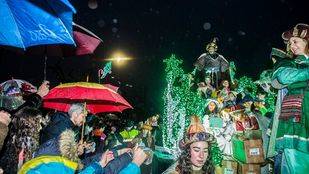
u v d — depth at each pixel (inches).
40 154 132.5
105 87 216.1
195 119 150.2
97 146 392.5
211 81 426.3
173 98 503.5
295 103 202.7
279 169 212.5
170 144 500.1
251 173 307.4
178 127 497.0
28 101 184.9
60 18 143.6
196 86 451.5
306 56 206.2
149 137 451.2
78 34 240.8
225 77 428.5
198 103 416.8
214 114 327.9
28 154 160.6
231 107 328.8
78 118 205.0
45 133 199.3
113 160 151.3
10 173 157.3
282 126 207.2
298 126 200.5
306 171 197.9
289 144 200.5
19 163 158.9
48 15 141.4
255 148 307.9
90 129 326.0
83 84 212.4
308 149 196.7
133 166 138.9
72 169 128.2
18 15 137.0
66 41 140.6
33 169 124.5
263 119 335.3
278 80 208.1
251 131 318.7
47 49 245.4
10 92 186.2
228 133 317.4
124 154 152.4
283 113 206.2
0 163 158.7
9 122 153.5
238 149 311.0
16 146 159.9
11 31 129.8
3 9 132.3
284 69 205.3
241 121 323.3
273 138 217.3
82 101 227.6
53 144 134.0
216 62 428.1
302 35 205.9
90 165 144.2
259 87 385.1
